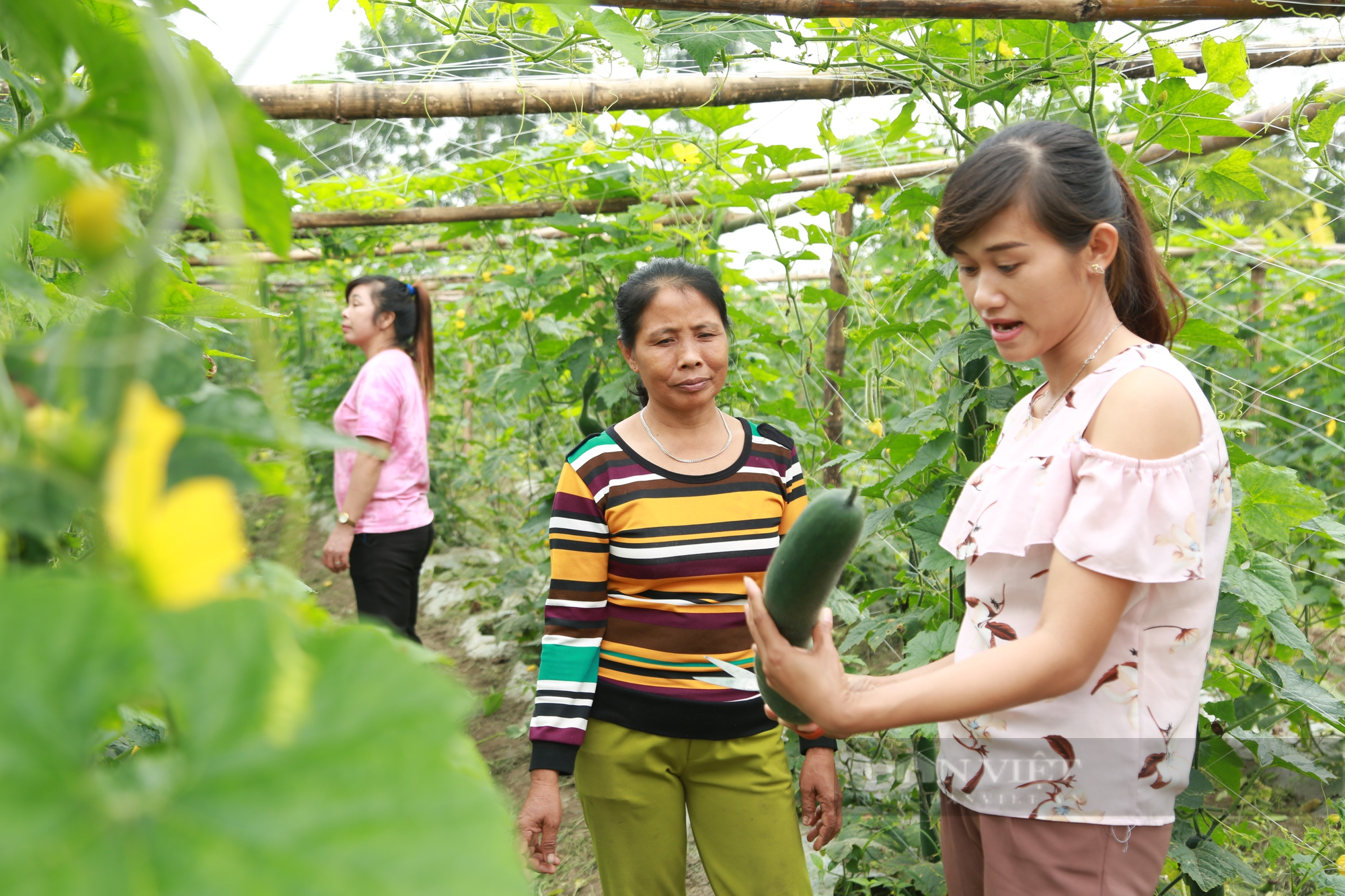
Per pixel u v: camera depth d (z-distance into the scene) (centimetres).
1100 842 129
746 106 324
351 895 25
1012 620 134
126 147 47
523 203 424
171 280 99
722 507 192
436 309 768
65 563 53
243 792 26
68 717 25
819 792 199
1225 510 126
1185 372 123
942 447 242
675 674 188
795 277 475
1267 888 248
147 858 24
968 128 264
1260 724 258
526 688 438
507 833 27
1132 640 126
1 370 33
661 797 191
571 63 278
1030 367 246
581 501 192
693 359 189
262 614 27
